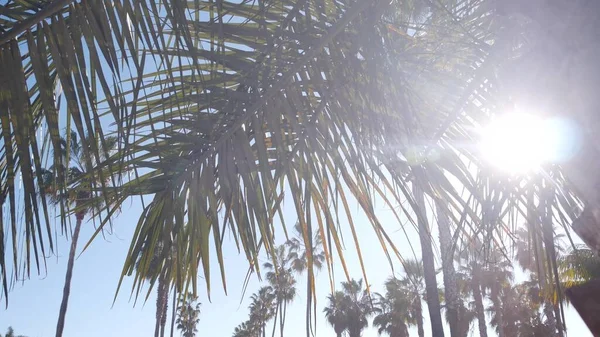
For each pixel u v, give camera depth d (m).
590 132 1.38
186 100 2.29
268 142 2.86
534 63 1.61
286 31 2.22
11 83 2.00
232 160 2.48
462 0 2.37
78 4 1.97
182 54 2.24
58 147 1.95
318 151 2.34
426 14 2.41
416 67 2.42
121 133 1.82
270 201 2.35
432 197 2.30
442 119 2.41
